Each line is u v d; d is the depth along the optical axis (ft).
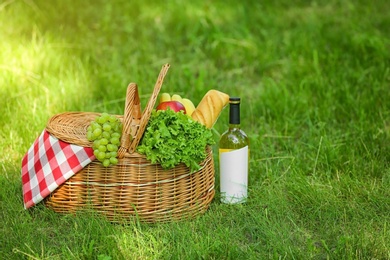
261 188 9.41
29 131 10.45
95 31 14.37
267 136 10.77
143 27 14.69
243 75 13.01
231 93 12.17
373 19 15.20
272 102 11.64
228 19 15.40
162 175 8.55
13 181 9.39
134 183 8.52
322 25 14.75
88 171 8.57
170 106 9.13
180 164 8.61
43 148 8.80
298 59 13.37
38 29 13.84
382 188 9.39
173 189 8.62
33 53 12.65
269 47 13.76
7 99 11.28
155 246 8.23
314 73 12.72
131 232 8.46
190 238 8.32
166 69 8.54
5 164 9.80
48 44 13.01
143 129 8.39
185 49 13.79
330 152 10.05
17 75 12.05
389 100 11.66
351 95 11.73
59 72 12.48
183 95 11.94
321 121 11.16
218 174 9.71
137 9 15.52
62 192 8.69
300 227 8.77
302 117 11.34
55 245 8.37
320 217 8.81
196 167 8.57
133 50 13.75
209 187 9.03
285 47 13.76
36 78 12.08
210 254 8.15
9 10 14.34
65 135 8.63
